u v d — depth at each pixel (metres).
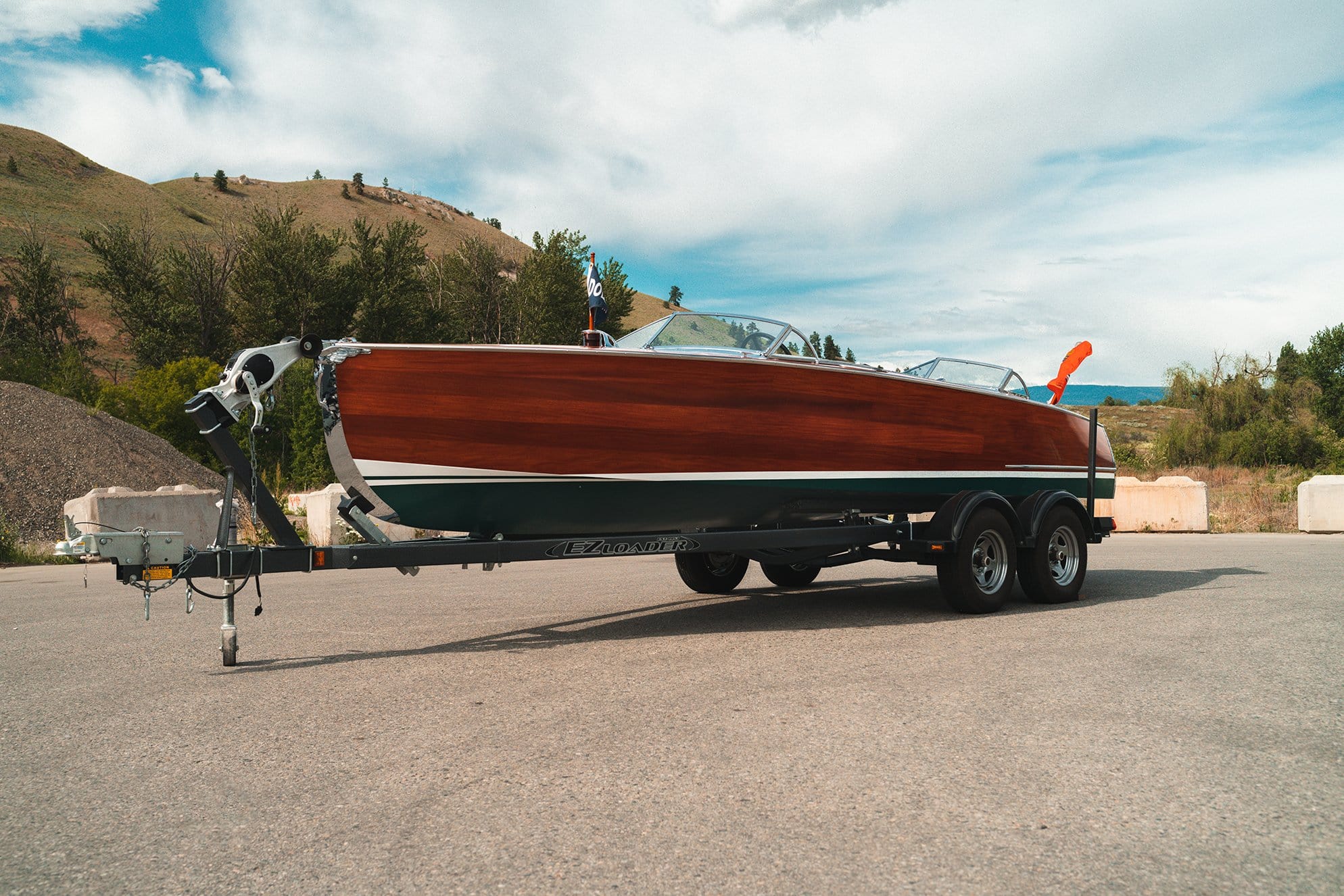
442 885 2.29
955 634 5.84
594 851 2.48
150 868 2.42
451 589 8.89
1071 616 6.59
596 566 11.08
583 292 53.25
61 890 2.29
